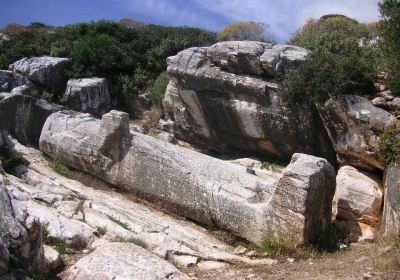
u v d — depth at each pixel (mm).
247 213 10031
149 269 7734
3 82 16141
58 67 16797
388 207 9633
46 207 9922
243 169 10898
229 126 13562
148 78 18047
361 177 10750
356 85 11094
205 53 13695
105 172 12266
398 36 10852
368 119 10391
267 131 12727
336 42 12930
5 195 7219
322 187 9516
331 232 9805
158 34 19984
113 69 17844
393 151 9883
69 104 16219
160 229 10148
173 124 15125
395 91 10562
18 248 6949
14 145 13484
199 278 8188
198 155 11492
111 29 19672
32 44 18906
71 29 20078
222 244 10078
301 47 13125
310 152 12391
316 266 8500
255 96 12641
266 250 9391
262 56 12391
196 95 13852
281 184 9500
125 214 10680
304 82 11641
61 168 12953
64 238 8719
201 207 10711
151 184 11523
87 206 10695
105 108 17000
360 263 8359
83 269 7637
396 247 8430
